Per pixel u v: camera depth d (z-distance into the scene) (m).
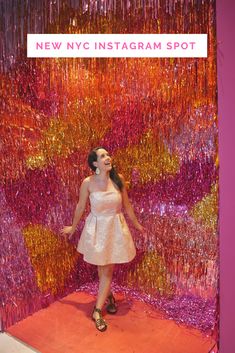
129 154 2.41
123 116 2.37
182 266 2.33
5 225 2.16
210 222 2.16
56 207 2.45
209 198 2.13
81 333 2.11
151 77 2.18
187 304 2.30
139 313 2.30
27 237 2.28
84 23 2.20
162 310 2.32
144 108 2.26
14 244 2.21
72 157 2.48
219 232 1.53
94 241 2.09
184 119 2.11
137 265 2.55
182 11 1.92
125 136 2.40
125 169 2.45
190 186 2.19
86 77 2.37
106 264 2.09
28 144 2.23
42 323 2.22
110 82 2.35
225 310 1.58
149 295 2.49
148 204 2.41
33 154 2.26
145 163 2.36
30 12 2.10
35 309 2.34
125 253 2.11
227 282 1.55
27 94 2.17
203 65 1.94
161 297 2.44
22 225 2.25
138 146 2.36
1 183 2.11
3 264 2.15
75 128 2.45
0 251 2.13
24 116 2.18
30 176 2.26
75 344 2.01
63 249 2.53
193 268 2.29
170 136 2.20
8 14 2.03
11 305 2.20
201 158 2.11
